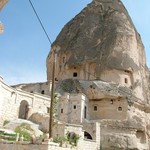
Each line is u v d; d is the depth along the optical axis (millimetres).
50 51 72500
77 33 68000
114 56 59656
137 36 71750
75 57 62812
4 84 44031
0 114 42344
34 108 49125
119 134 48438
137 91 58750
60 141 27297
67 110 50625
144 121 53125
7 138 27891
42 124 43375
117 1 74312
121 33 63312
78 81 56281
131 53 62156
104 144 46906
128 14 73375
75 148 29094
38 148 22188
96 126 42625
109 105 53312
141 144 49906
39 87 57125
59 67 65938
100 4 73375
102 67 59156
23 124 40781
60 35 72062
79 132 38406
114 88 54938
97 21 68812
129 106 52625
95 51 62250
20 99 47688
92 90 54281
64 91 55438
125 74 59062
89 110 54219
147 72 69938
